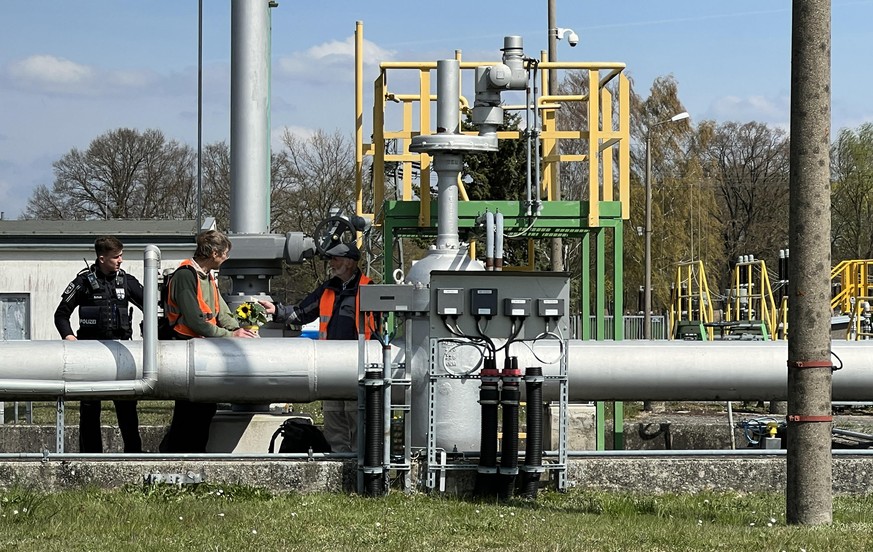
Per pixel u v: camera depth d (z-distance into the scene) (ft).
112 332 37.99
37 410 69.62
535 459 32.35
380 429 32.40
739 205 250.78
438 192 37.93
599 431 45.50
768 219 248.73
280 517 28.63
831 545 25.39
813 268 28.02
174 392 35.60
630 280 178.60
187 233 132.67
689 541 25.93
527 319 32.94
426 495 32.55
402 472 33.35
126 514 28.45
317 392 35.86
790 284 28.30
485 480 32.68
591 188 45.85
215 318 37.09
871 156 229.66
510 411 32.30
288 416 40.93
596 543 25.80
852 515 29.91
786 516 28.84
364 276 38.65
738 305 113.39
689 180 183.32
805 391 28.22
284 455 33.47
